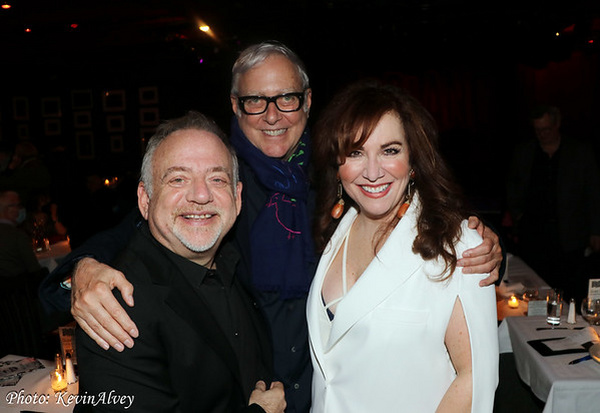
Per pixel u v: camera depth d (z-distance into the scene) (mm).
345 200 1846
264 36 7699
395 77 12477
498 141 12336
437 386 1483
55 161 7105
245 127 2098
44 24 7414
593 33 7395
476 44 8602
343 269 1701
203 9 7195
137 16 7219
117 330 1398
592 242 4777
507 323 2961
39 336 3615
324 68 10141
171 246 1606
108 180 5852
